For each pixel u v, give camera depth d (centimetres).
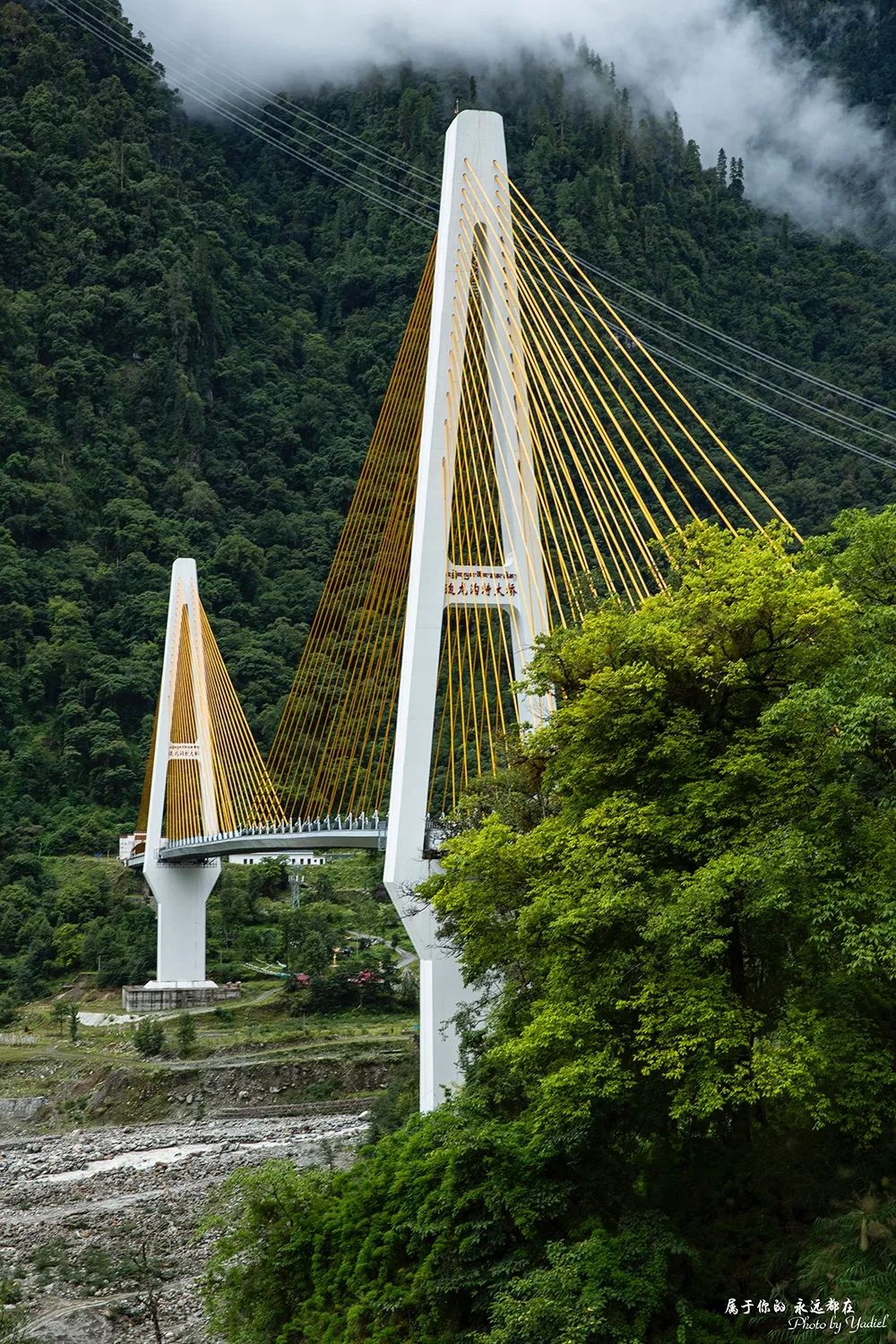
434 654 5906
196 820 14750
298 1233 4003
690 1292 3191
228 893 16975
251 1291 4066
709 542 3831
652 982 3284
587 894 3375
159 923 14412
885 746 3350
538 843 3759
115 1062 11788
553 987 3516
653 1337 3100
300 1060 11056
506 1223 3484
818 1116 3017
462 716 5947
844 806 3222
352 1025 12669
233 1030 12756
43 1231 6775
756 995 3434
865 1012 3250
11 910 17050
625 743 3631
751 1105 3462
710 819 3394
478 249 6481
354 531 9431
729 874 3114
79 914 17200
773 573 3528
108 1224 6875
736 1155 3469
